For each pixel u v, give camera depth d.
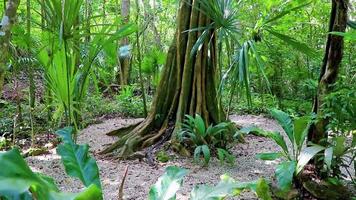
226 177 1.53
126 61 8.20
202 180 3.18
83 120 5.35
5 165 0.96
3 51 2.01
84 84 3.62
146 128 4.26
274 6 5.00
